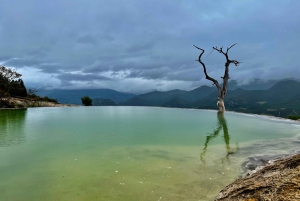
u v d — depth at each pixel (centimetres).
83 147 532
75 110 1648
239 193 229
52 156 457
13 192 297
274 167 262
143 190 303
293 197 172
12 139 619
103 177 346
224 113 1416
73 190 303
